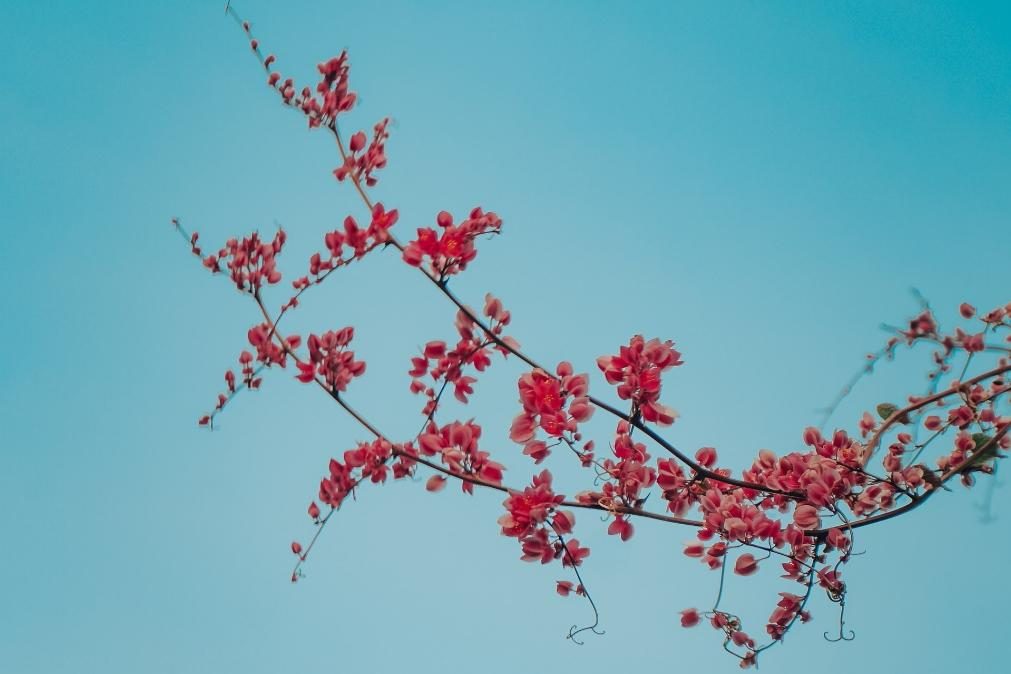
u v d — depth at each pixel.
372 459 3.19
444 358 3.36
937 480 3.27
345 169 3.30
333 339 3.25
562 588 3.03
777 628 3.23
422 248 3.09
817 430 3.70
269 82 3.36
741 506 3.28
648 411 3.04
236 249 3.36
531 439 3.06
